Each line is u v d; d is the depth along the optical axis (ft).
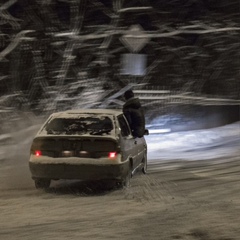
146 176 70.64
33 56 127.13
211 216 43.93
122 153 58.29
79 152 57.62
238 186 61.46
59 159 57.67
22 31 116.37
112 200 54.03
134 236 37.42
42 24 127.34
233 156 94.27
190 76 157.38
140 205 50.44
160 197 54.60
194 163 85.92
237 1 141.28
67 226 41.68
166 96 144.66
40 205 51.96
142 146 71.36
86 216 45.83
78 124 61.41
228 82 163.84
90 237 37.42
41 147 58.70
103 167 56.95
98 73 138.10
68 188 62.75
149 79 148.56
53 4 126.62
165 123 152.46
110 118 61.52
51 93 128.88
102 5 132.26
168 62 154.10
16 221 44.47
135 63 122.62
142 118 68.08
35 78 128.06
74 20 127.75
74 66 135.64
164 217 43.96
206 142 118.73
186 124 154.10
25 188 63.05
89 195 57.72
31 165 58.75
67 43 128.57
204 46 153.58
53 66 131.44
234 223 41.09
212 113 163.12
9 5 116.16
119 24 135.54
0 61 121.90
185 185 62.54
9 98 126.31
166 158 93.45
